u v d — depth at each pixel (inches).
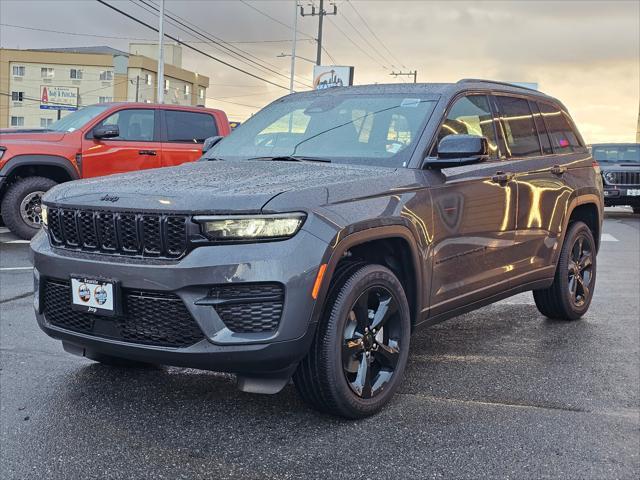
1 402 147.9
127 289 125.3
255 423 138.7
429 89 177.5
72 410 144.2
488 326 225.5
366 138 167.9
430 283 156.2
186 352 122.0
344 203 132.6
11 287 274.7
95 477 115.2
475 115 183.5
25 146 379.2
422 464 121.6
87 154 392.5
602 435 135.7
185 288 120.2
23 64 3673.7
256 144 181.8
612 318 238.7
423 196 152.6
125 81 3597.4
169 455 123.8
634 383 167.6
